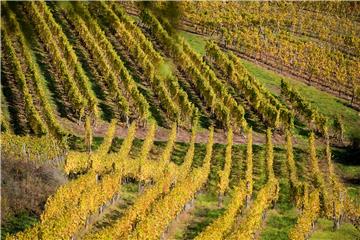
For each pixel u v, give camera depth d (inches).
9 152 2751.0
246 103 4350.4
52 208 2185.0
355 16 6732.3
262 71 5032.0
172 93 4065.0
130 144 3277.6
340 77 4842.5
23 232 1937.7
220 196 2780.5
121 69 4126.5
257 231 2551.7
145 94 4200.3
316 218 2706.7
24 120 3587.6
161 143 3565.5
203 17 5895.7
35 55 4549.7
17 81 3946.9
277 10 6727.4
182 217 2620.6
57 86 4109.3
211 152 3405.5
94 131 3607.3
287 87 4414.4
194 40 5541.3
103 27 5339.6
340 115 4424.2
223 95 4084.6
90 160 2832.2
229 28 5954.7
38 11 4906.5
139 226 2122.3
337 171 3531.0
